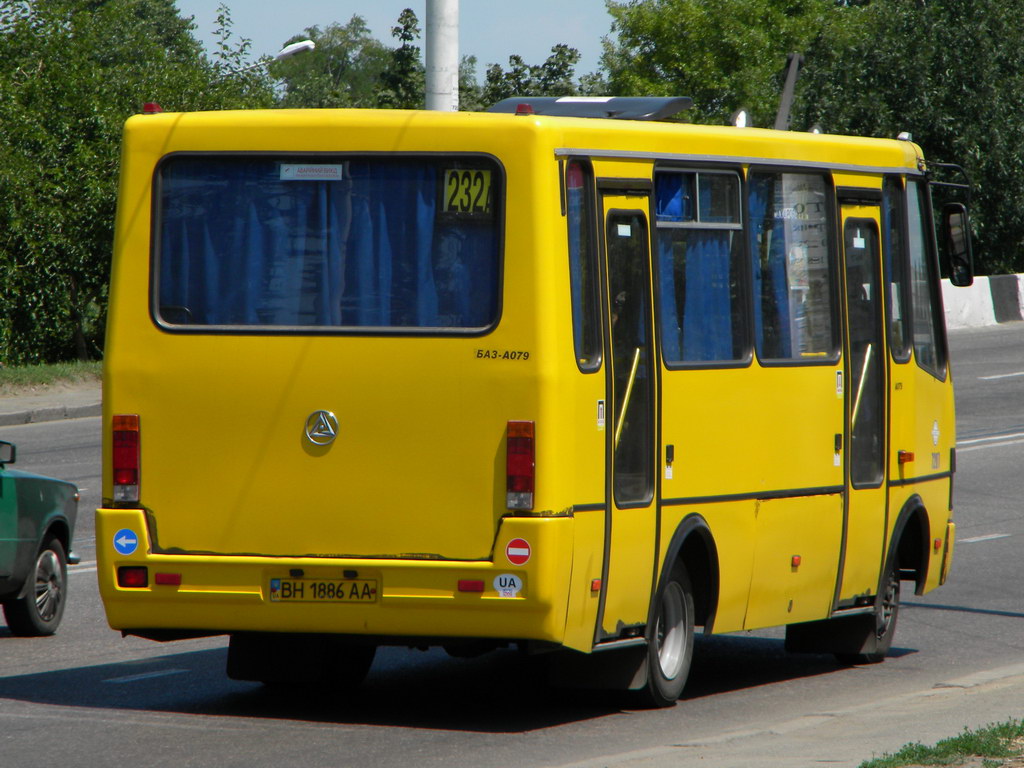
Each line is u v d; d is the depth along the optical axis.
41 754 20.05
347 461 21.33
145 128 22.31
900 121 125.81
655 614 23.16
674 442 23.17
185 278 22.12
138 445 22.02
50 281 93.75
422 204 21.41
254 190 22.00
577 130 21.62
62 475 53.38
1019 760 17.75
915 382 29.83
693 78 146.75
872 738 20.09
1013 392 77.25
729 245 24.55
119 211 22.33
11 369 81.75
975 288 111.56
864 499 27.89
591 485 21.44
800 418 25.97
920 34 126.25
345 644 23.97
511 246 20.95
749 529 24.80
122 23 153.75
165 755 20.06
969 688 24.84
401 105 111.69
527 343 20.80
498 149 21.11
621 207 22.38
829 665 29.30
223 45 110.19
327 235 21.72
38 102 94.62
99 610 33.53
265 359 21.66
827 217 27.08
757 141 25.20
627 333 22.39
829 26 129.88
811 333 26.45
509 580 20.70
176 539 21.86
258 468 21.62
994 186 126.69
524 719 22.89
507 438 20.80
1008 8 127.88
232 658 24.48
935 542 30.81
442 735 21.58
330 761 19.77
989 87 125.44
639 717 23.25
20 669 26.97
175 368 21.95
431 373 21.11
